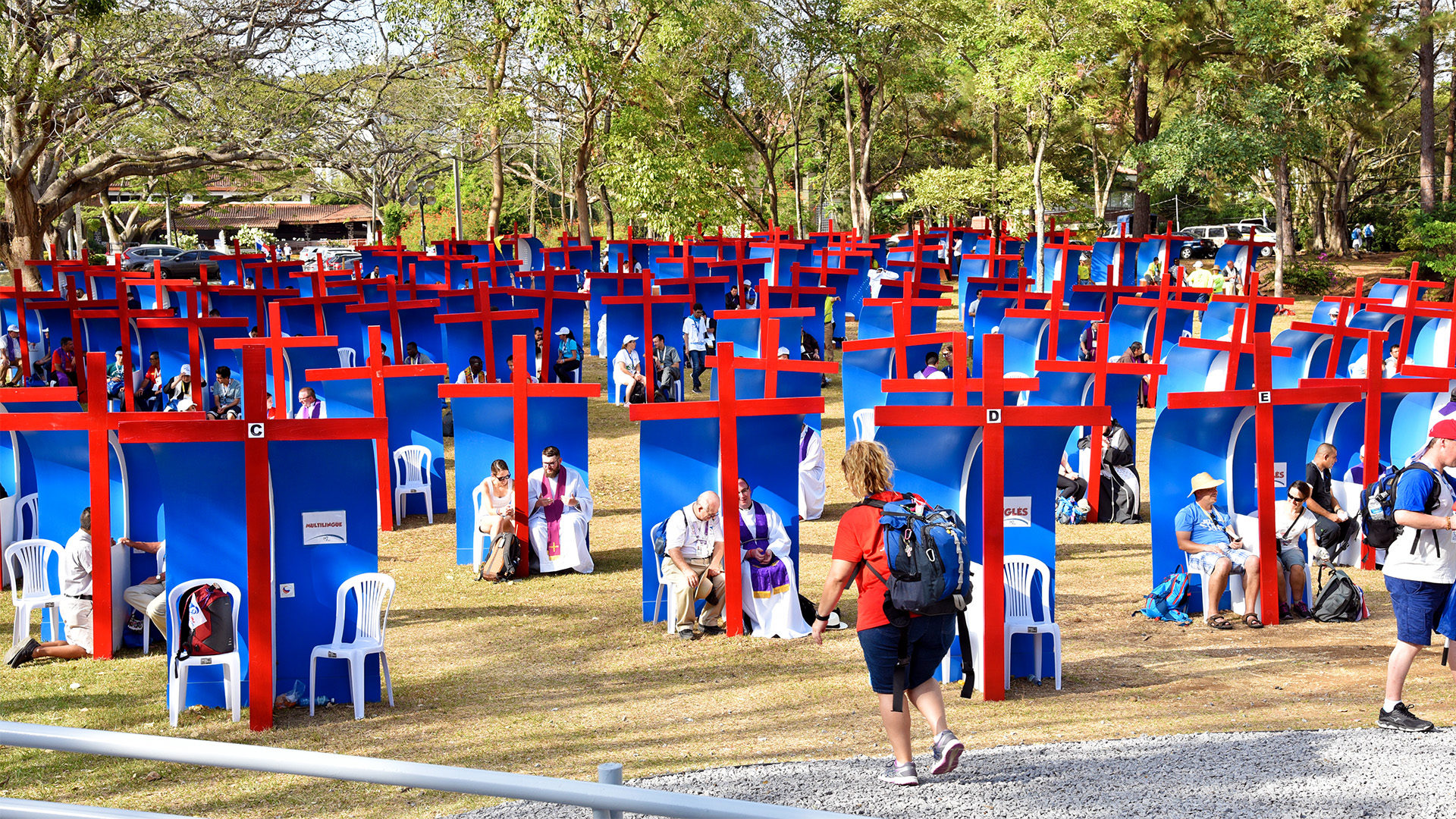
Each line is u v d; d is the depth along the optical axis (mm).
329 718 7105
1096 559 11359
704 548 9148
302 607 7336
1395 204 62531
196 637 7004
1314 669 7664
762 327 11344
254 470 6820
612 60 33000
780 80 41969
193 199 67000
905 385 8312
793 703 7223
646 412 9281
